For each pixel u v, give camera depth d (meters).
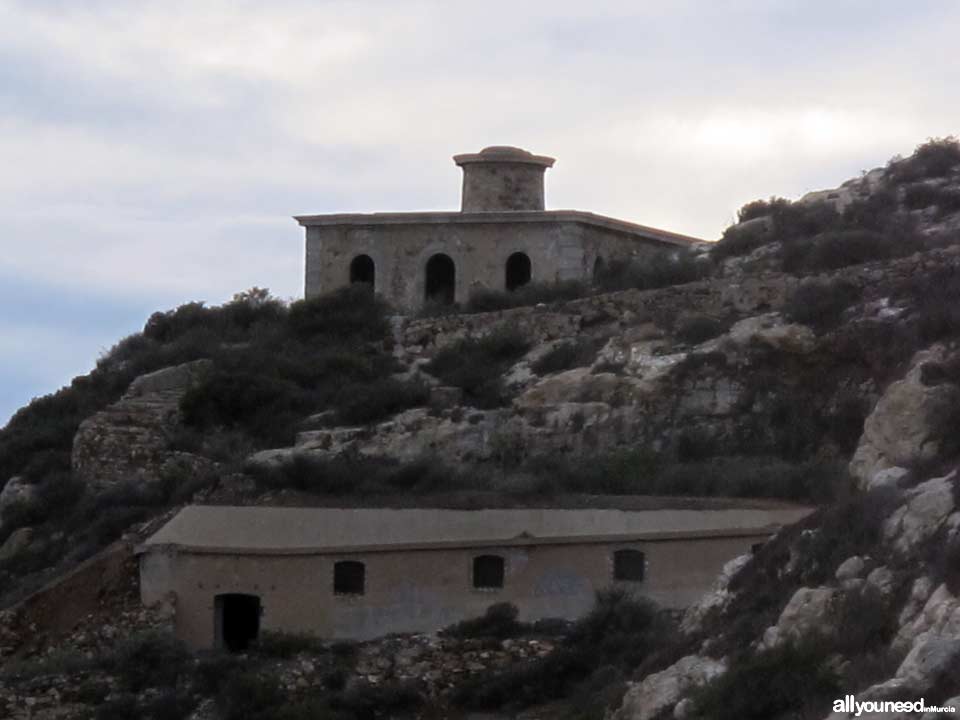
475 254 94.38
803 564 48.91
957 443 51.50
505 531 67.75
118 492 80.12
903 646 41.66
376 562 67.06
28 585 74.06
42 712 63.25
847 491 57.59
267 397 84.81
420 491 72.88
